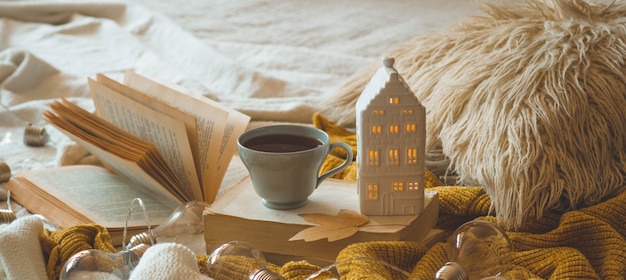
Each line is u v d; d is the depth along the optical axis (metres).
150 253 0.68
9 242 0.76
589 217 0.83
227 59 1.52
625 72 0.97
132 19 1.89
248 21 1.87
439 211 0.91
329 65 1.55
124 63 1.60
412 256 0.77
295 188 0.80
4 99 1.38
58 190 1.01
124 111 0.99
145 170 0.91
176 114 0.92
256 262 0.68
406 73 1.17
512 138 0.90
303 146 0.83
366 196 0.80
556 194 0.88
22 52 1.52
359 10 1.96
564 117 0.91
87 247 0.81
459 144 0.96
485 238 0.70
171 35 1.72
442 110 1.01
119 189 1.03
